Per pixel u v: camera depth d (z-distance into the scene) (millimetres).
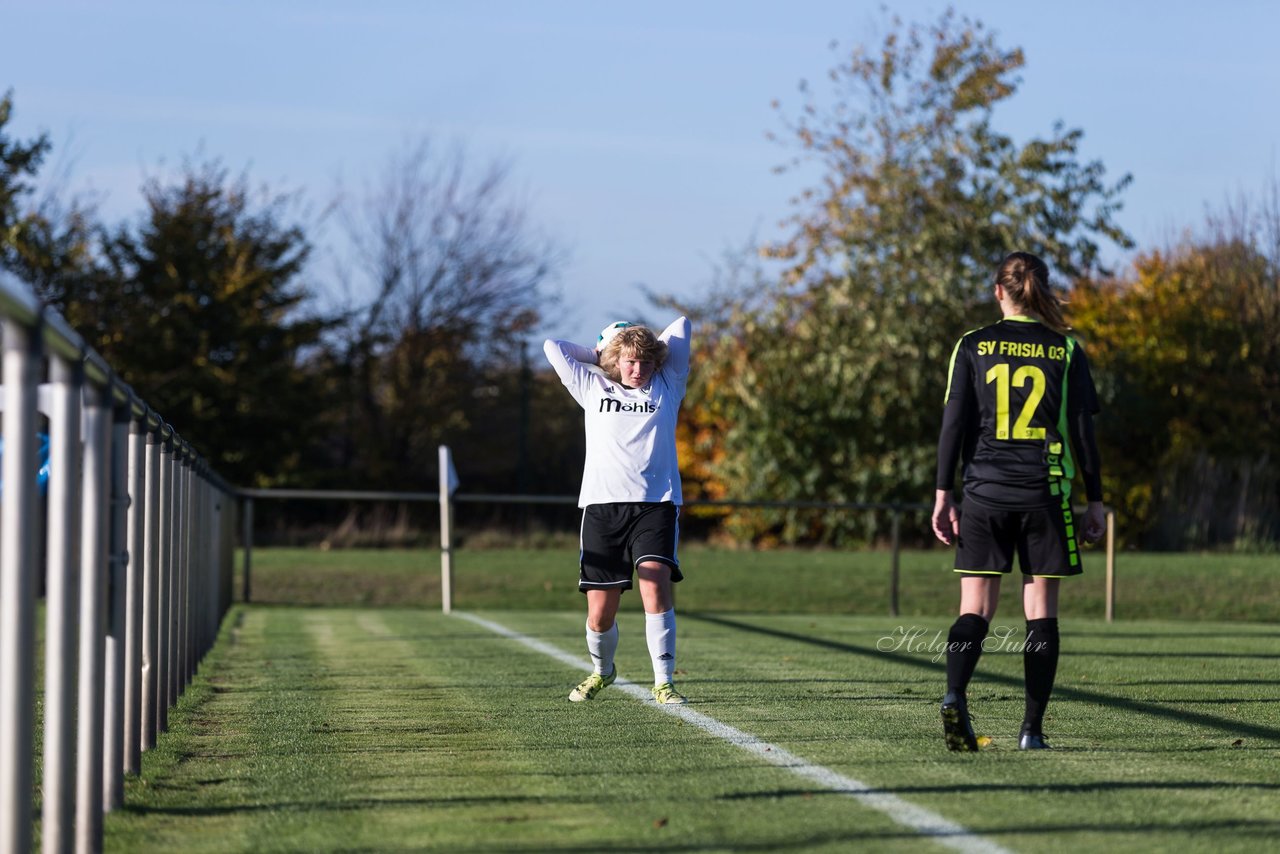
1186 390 101938
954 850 12039
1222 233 115875
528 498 53594
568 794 14750
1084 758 17156
